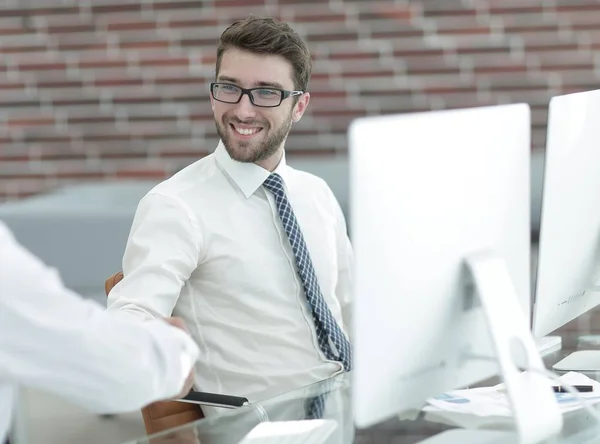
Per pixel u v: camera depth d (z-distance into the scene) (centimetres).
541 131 573
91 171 599
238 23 265
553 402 196
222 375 263
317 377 266
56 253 550
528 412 191
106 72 590
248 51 260
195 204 264
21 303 160
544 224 223
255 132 264
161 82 589
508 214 202
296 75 267
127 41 586
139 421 423
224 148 271
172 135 592
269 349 265
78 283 551
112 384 170
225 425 202
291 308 269
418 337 184
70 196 585
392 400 182
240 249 265
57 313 163
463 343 196
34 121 598
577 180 232
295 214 281
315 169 578
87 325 165
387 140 170
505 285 194
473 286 194
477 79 573
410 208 177
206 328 265
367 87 579
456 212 187
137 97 591
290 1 575
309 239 281
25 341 162
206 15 580
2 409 177
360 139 166
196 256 261
